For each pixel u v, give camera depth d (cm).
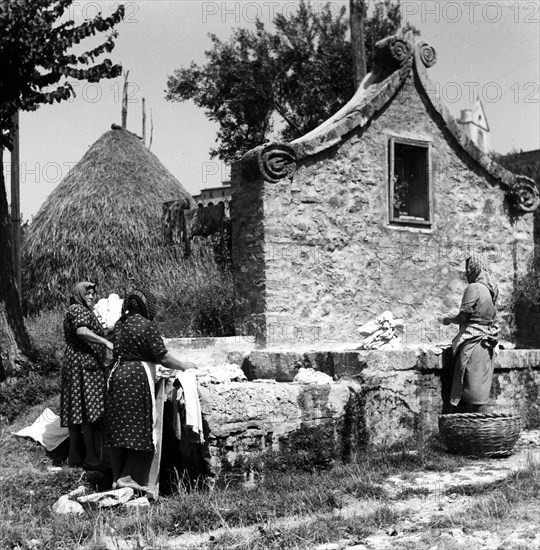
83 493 748
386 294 1141
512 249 1284
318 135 1090
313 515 658
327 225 1096
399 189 1214
